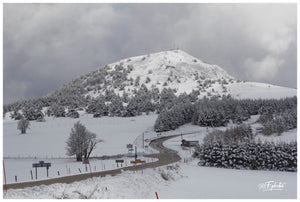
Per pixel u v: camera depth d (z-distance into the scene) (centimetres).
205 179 3341
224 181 3222
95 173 3170
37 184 2405
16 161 6250
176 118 13288
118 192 2205
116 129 13350
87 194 2002
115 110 18625
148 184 2648
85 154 6100
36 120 17875
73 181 2570
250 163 4644
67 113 19350
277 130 9562
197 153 6166
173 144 9394
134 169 3659
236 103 16500
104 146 9031
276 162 4488
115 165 4484
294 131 9794
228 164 4806
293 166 4391
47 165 2955
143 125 14362
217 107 15088
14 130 14488
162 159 5638
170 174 3312
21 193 1927
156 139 10731
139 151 7769
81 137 6028
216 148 4966
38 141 10825
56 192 1995
